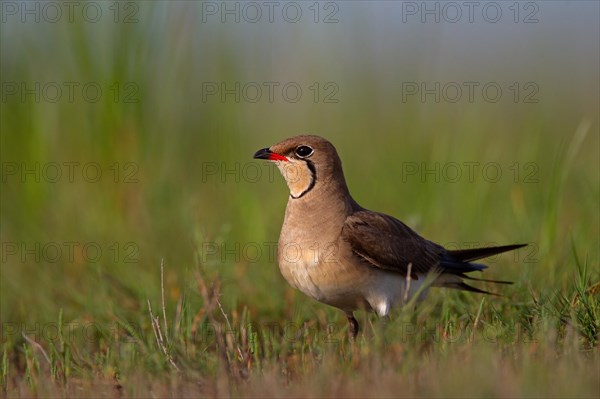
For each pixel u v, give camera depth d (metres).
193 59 22.86
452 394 10.02
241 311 16.05
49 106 21.66
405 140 23.84
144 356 12.67
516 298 14.84
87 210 20.91
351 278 13.77
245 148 23.31
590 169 22.25
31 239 20.44
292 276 14.09
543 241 17.03
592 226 18.47
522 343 12.08
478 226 20.17
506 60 32.38
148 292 16.56
